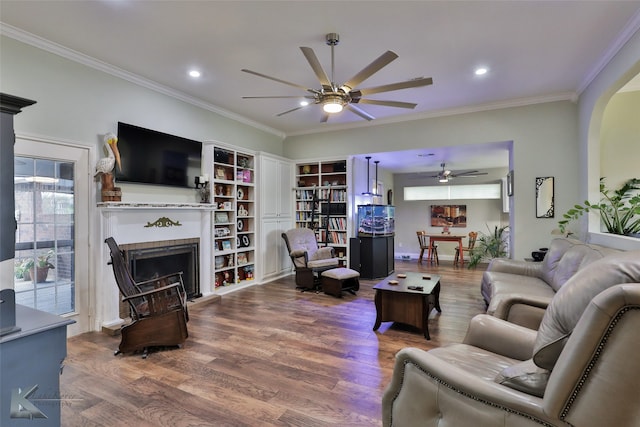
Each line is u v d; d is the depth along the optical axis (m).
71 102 3.27
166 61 3.47
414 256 9.35
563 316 1.09
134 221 3.68
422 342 3.06
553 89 4.27
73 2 2.47
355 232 6.33
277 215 6.03
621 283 0.96
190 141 4.47
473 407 1.13
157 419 1.92
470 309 4.07
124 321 3.48
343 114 5.35
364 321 3.64
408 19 2.71
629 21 2.73
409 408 1.32
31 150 2.97
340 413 1.98
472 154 6.18
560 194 4.52
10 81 2.85
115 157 3.51
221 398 2.14
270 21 2.74
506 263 4.09
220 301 4.47
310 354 2.79
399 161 7.21
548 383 1.01
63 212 3.22
